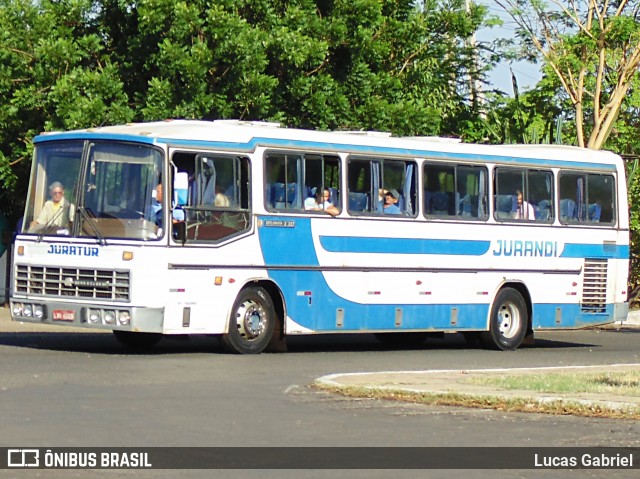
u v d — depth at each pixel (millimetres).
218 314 20719
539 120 40844
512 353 24500
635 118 41188
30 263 20750
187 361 19484
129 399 14641
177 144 20281
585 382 17156
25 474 10070
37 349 21000
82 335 25000
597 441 12469
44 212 20766
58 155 20812
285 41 30422
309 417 13633
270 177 21562
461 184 24625
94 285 20062
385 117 32781
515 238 25469
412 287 23625
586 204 26969
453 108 38625
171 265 20031
